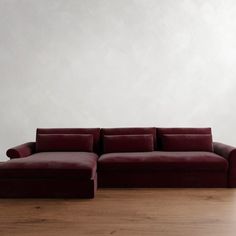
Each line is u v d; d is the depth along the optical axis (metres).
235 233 2.27
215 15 4.81
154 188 3.62
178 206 2.92
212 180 3.60
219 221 2.52
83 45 4.88
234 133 4.91
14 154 3.69
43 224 2.49
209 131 4.31
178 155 3.71
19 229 2.39
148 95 4.89
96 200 3.16
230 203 3.00
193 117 4.89
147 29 4.84
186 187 3.62
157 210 2.81
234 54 4.84
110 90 4.90
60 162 3.28
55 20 4.87
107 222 2.52
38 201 3.15
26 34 4.91
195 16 4.82
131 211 2.79
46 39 4.89
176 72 4.86
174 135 4.21
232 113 4.89
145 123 4.91
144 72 4.88
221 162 3.55
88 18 4.85
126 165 3.57
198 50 4.84
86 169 3.19
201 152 3.96
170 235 2.24
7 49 4.93
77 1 4.84
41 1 4.86
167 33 4.84
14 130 4.99
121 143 4.14
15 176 3.23
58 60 4.90
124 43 4.86
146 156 3.68
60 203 3.07
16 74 4.95
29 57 4.92
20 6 4.88
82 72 4.90
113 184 3.65
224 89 4.87
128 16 4.84
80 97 4.92
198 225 2.43
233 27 4.81
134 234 2.26
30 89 4.94
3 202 3.12
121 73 4.88
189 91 4.87
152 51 4.86
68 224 2.48
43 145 4.18
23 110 4.96
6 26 4.91
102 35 4.86
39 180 3.25
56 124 4.95
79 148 4.18
